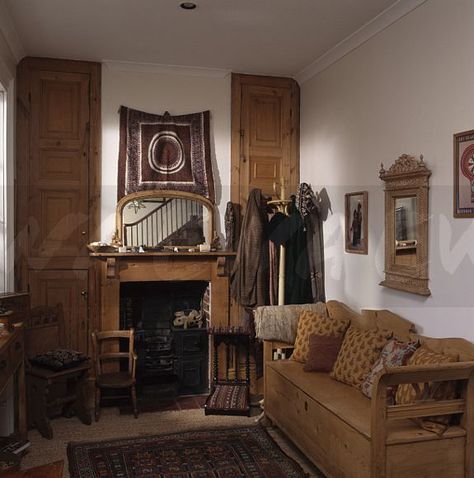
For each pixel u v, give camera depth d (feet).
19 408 11.28
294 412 11.25
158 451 11.39
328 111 14.25
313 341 12.21
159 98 15.17
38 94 14.33
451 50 9.44
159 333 15.93
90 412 14.06
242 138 15.76
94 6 11.08
